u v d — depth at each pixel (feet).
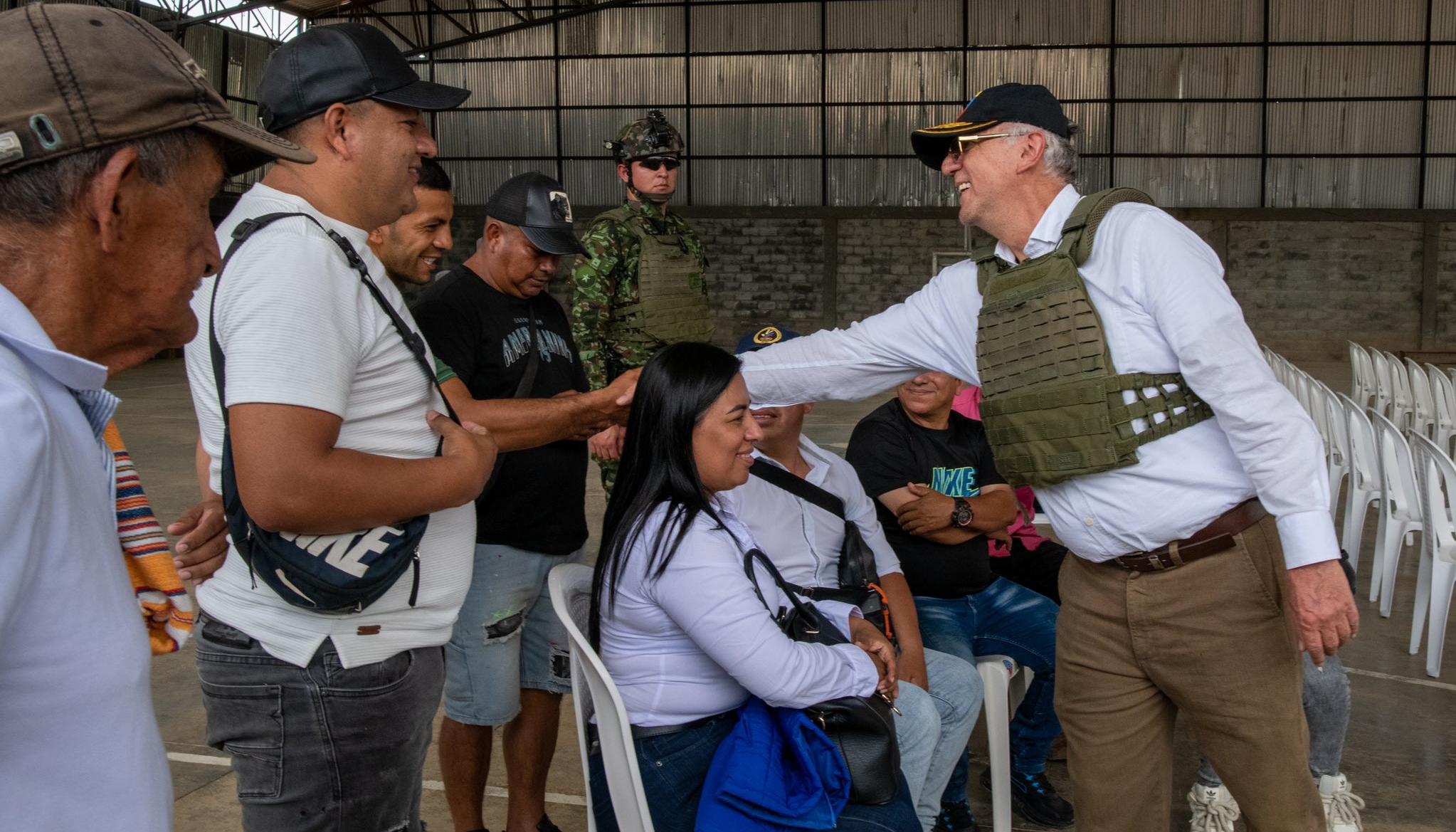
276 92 4.67
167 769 2.35
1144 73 52.54
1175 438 5.44
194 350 4.61
